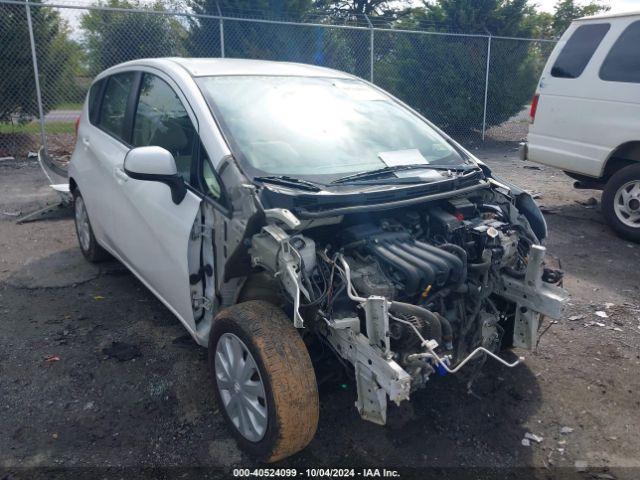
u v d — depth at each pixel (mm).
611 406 3346
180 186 3156
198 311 3250
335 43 12742
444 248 2961
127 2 11188
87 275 4977
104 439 2939
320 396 3170
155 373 3514
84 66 11195
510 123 15141
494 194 3549
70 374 3482
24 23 10469
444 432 3080
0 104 10750
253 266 2768
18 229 6262
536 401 3375
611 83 6477
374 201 2895
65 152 10773
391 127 3777
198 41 11961
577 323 4344
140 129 3980
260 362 2551
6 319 4152
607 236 6551
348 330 2559
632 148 6414
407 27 13969
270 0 12391
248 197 2754
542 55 14086
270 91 3629
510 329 3691
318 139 3369
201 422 3084
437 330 2611
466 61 13203
